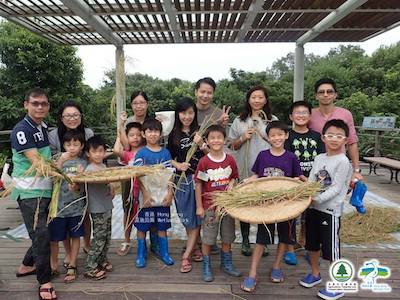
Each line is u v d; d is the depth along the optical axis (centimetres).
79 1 447
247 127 299
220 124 281
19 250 319
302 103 285
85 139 267
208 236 262
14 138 233
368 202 489
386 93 1183
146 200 275
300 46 679
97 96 984
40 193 238
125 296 241
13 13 503
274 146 267
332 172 236
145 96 314
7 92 882
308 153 285
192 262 297
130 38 667
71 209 260
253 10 487
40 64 872
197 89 302
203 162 265
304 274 273
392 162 618
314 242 246
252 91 295
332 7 490
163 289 251
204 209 265
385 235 353
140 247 290
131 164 280
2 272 276
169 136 300
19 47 863
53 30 607
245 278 266
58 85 916
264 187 246
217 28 600
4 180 243
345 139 236
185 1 470
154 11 495
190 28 600
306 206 221
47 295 236
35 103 236
